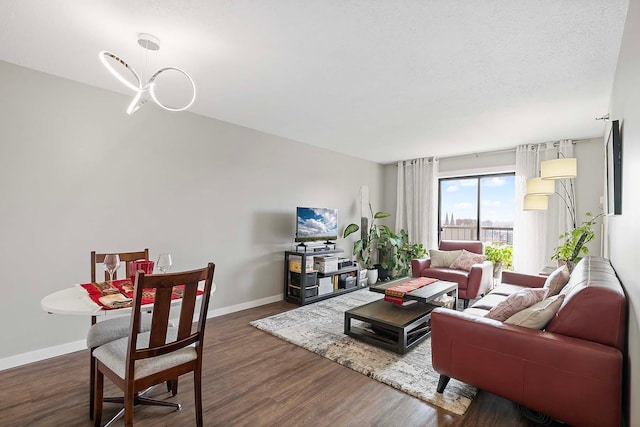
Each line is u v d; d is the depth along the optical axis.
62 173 2.70
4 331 2.45
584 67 2.35
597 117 3.45
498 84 2.68
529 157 4.67
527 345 1.71
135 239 3.11
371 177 6.23
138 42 2.11
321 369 2.45
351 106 3.26
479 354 1.88
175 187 3.40
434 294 3.08
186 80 2.68
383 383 2.25
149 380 1.55
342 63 2.36
